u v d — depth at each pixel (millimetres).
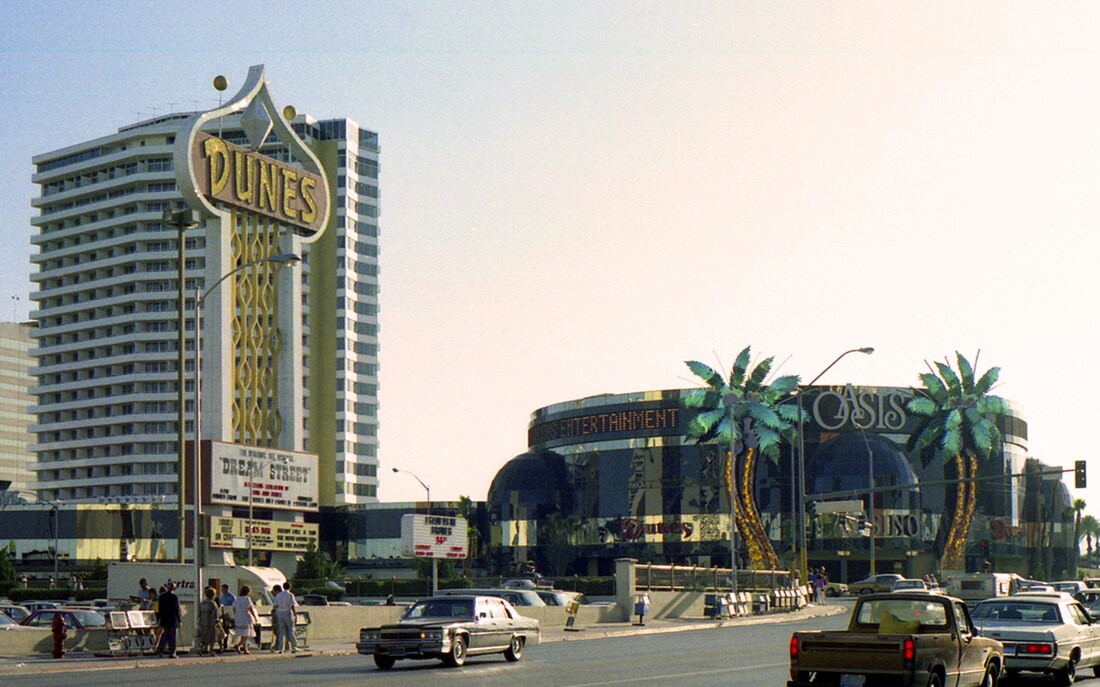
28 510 158125
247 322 75375
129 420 195250
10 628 38219
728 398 72188
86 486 197625
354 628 49594
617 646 41438
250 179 75000
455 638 31906
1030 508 153625
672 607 65875
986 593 82625
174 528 157750
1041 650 25703
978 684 22531
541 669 30688
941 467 144625
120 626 38625
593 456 146250
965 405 145875
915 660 19734
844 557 138125
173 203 197875
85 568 155125
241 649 38781
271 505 75375
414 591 111938
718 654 36531
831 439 141875
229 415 74000
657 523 141375
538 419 157375
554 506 148625
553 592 57844
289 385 78688
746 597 68500
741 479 139500
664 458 142375
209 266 73750
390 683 26562
